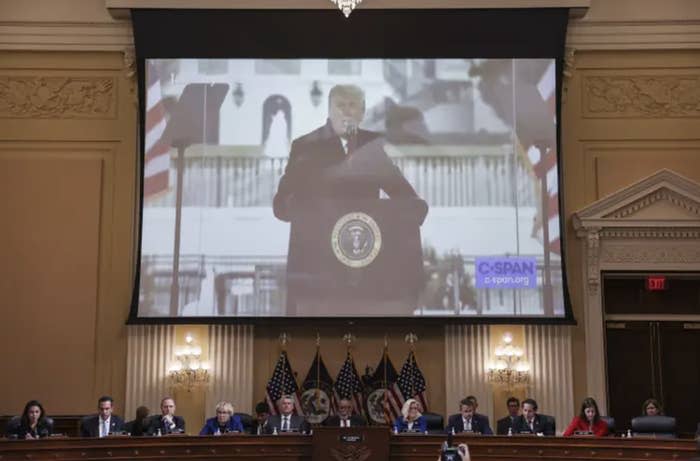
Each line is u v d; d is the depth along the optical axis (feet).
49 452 28.78
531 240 42.29
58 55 44.06
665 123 43.57
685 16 43.75
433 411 41.93
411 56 43.39
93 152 43.55
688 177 43.27
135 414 41.37
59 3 44.04
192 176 42.73
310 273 42.14
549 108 42.98
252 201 42.63
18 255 42.65
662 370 43.29
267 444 30.60
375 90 43.32
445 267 42.16
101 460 29.40
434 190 42.68
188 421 41.68
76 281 42.60
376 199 42.65
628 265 42.52
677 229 42.39
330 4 43.14
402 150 42.96
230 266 42.14
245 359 42.09
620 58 43.70
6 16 43.98
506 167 42.75
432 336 42.60
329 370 42.29
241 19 43.24
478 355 42.06
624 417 42.91
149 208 42.45
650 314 43.68
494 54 43.32
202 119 43.04
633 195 42.32
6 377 41.75
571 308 41.81
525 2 42.86
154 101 43.11
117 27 44.01
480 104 43.14
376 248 42.29
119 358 42.04
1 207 42.96
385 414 41.57
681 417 42.96
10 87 43.86
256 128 43.06
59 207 43.06
